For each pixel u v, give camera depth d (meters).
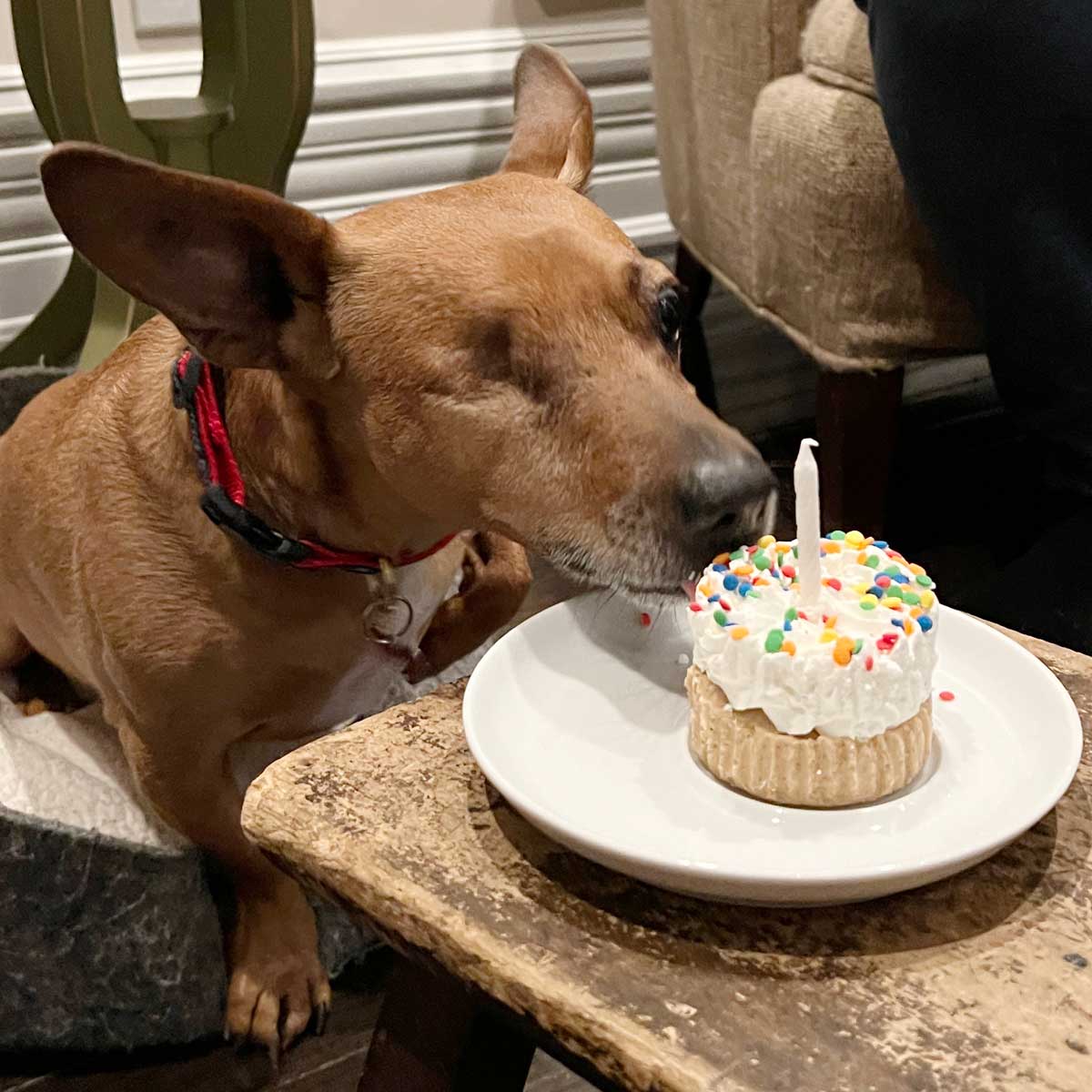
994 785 0.74
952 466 2.32
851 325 1.78
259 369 1.03
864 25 1.66
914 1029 0.60
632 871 0.65
